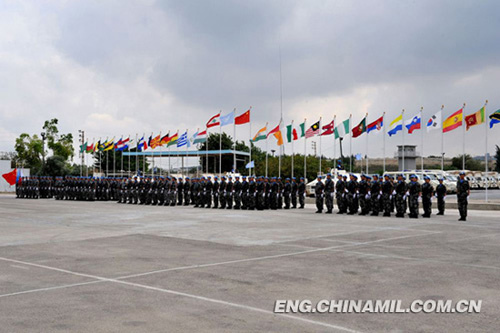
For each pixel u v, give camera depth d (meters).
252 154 80.44
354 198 25.72
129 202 37.19
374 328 6.16
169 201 34.38
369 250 12.80
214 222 21.12
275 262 10.98
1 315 6.73
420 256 11.77
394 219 22.52
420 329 6.12
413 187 23.23
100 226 19.44
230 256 11.88
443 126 31.64
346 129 37.03
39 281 8.99
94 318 6.58
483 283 8.73
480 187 63.06
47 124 74.88
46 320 6.49
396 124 34.03
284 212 27.41
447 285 8.57
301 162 60.47
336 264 10.69
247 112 39.06
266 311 6.94
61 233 16.97
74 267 10.43
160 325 6.25
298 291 8.16
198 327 6.17
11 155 78.56
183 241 14.77
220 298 7.68
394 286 8.51
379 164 85.25
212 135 75.56
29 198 46.75
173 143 44.03
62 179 44.22
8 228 18.69
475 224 19.94
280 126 39.66
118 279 9.15
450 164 102.00
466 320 6.51
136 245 13.91
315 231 17.44
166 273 9.72
